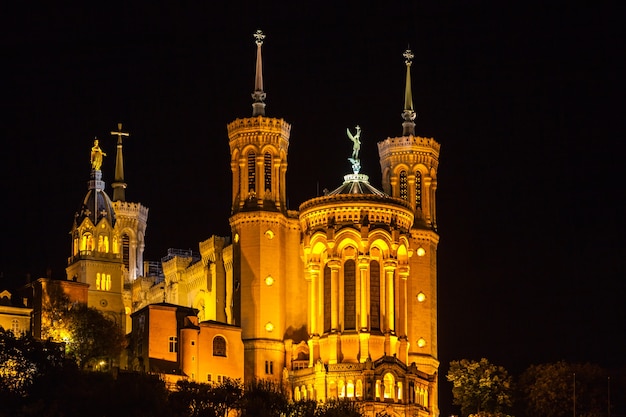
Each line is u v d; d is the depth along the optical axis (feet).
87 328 630.74
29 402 512.63
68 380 530.27
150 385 525.34
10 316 642.63
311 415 551.59
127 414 506.48
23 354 539.70
